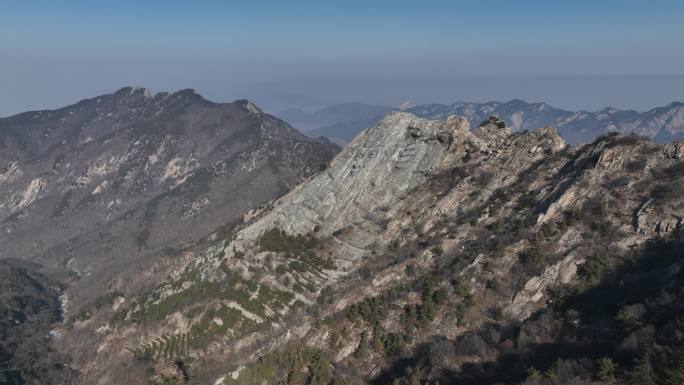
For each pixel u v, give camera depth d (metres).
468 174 133.88
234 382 97.81
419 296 102.31
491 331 87.12
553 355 76.31
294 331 108.75
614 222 96.06
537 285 92.50
